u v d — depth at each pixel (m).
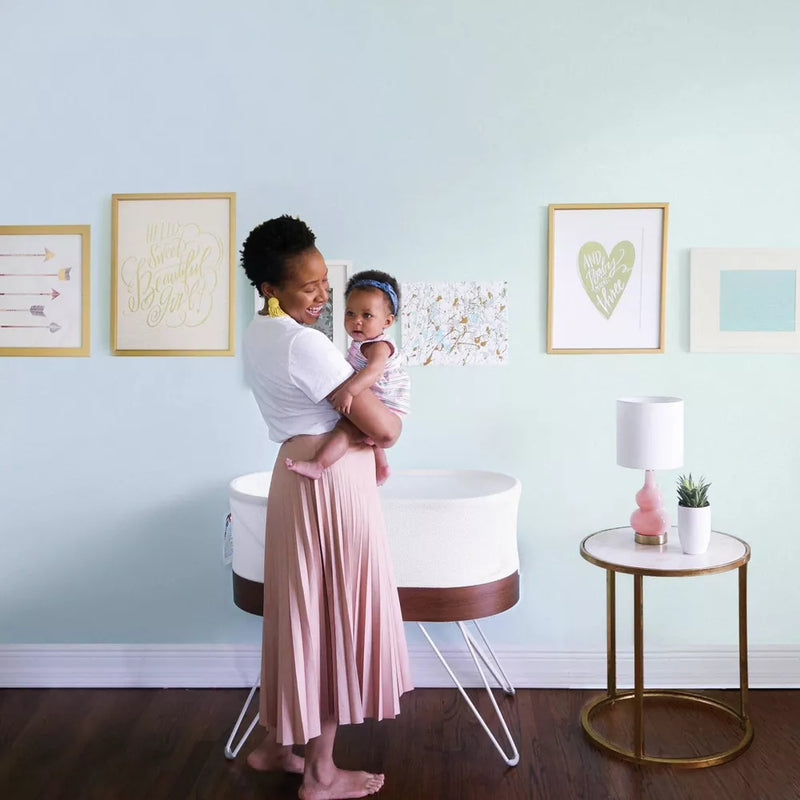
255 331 2.16
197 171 2.91
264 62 2.89
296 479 2.11
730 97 2.83
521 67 2.86
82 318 2.94
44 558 2.99
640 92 2.85
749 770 2.37
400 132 2.88
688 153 2.84
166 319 2.93
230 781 2.35
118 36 2.90
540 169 2.87
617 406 2.62
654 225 2.85
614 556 2.48
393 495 2.88
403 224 2.89
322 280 2.16
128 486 2.97
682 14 2.83
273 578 2.17
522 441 2.91
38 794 2.27
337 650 2.12
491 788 2.29
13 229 2.93
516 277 2.89
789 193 2.83
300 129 2.89
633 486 2.90
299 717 2.08
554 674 2.94
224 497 2.96
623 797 2.24
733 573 2.91
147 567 2.98
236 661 2.97
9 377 2.96
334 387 2.06
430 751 2.50
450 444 2.92
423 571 2.42
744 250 2.84
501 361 2.89
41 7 2.90
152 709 2.81
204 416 2.95
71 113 2.92
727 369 2.87
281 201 2.90
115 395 2.95
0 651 3.00
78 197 2.93
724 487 2.89
